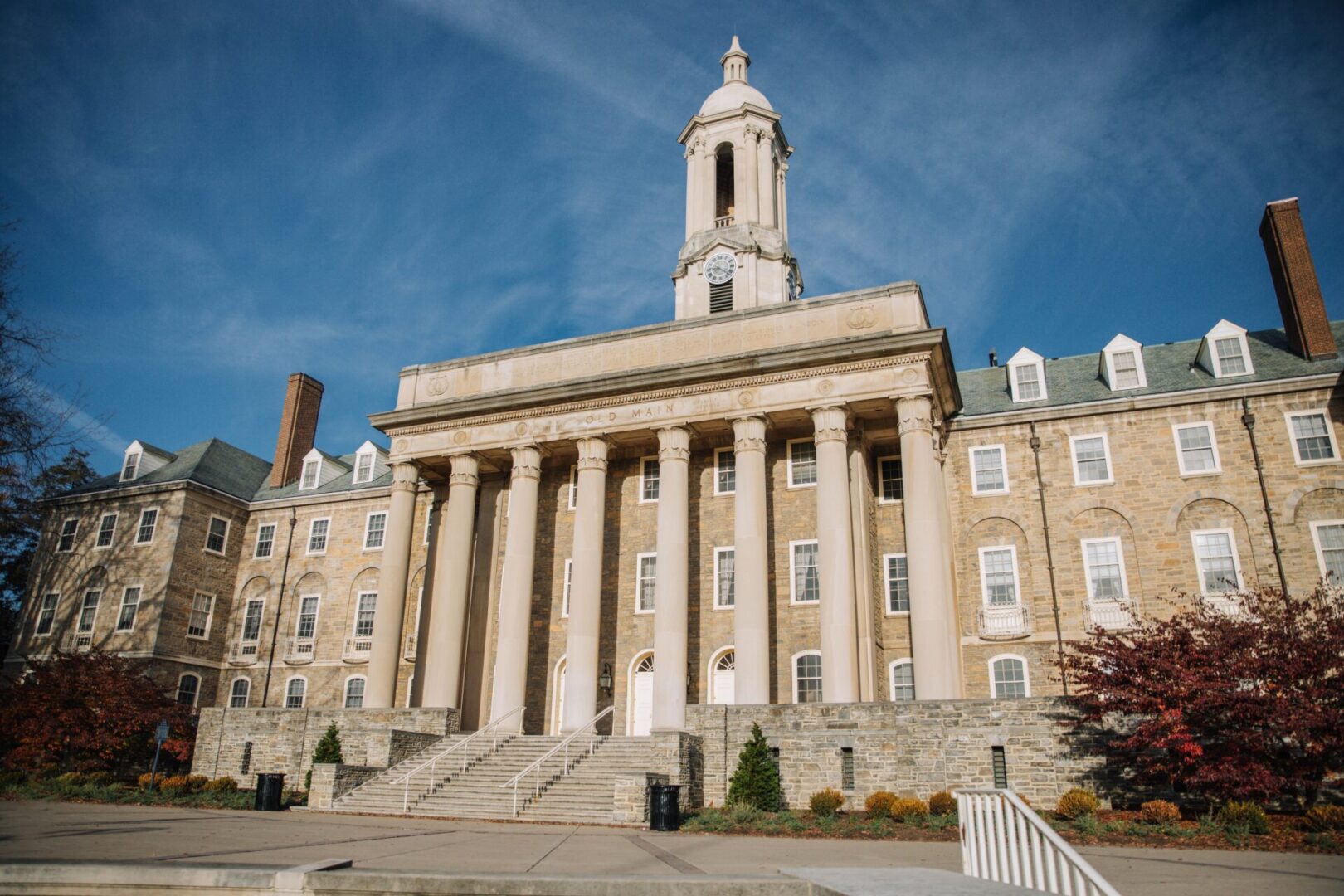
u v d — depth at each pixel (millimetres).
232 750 35125
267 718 34969
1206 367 34906
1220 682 20203
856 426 34094
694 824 22109
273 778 26406
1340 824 18203
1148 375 36062
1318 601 25250
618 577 37062
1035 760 23922
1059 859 10031
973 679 33250
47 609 48375
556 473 39625
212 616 47562
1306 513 31078
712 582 35375
